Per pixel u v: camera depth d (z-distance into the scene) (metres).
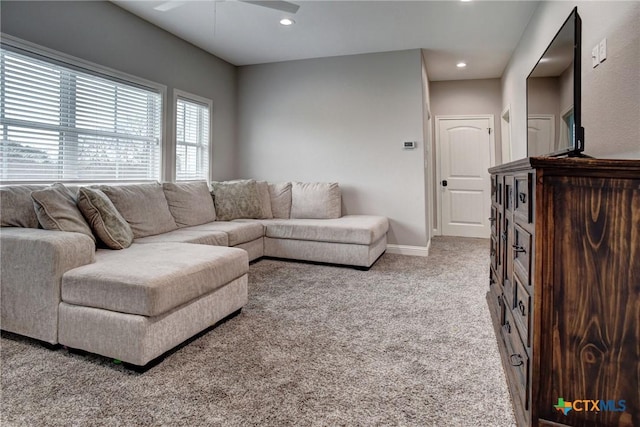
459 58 4.55
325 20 3.50
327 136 4.64
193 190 3.72
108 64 3.18
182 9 3.31
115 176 3.34
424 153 4.31
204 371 1.67
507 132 5.20
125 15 3.32
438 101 5.68
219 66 4.68
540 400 1.13
